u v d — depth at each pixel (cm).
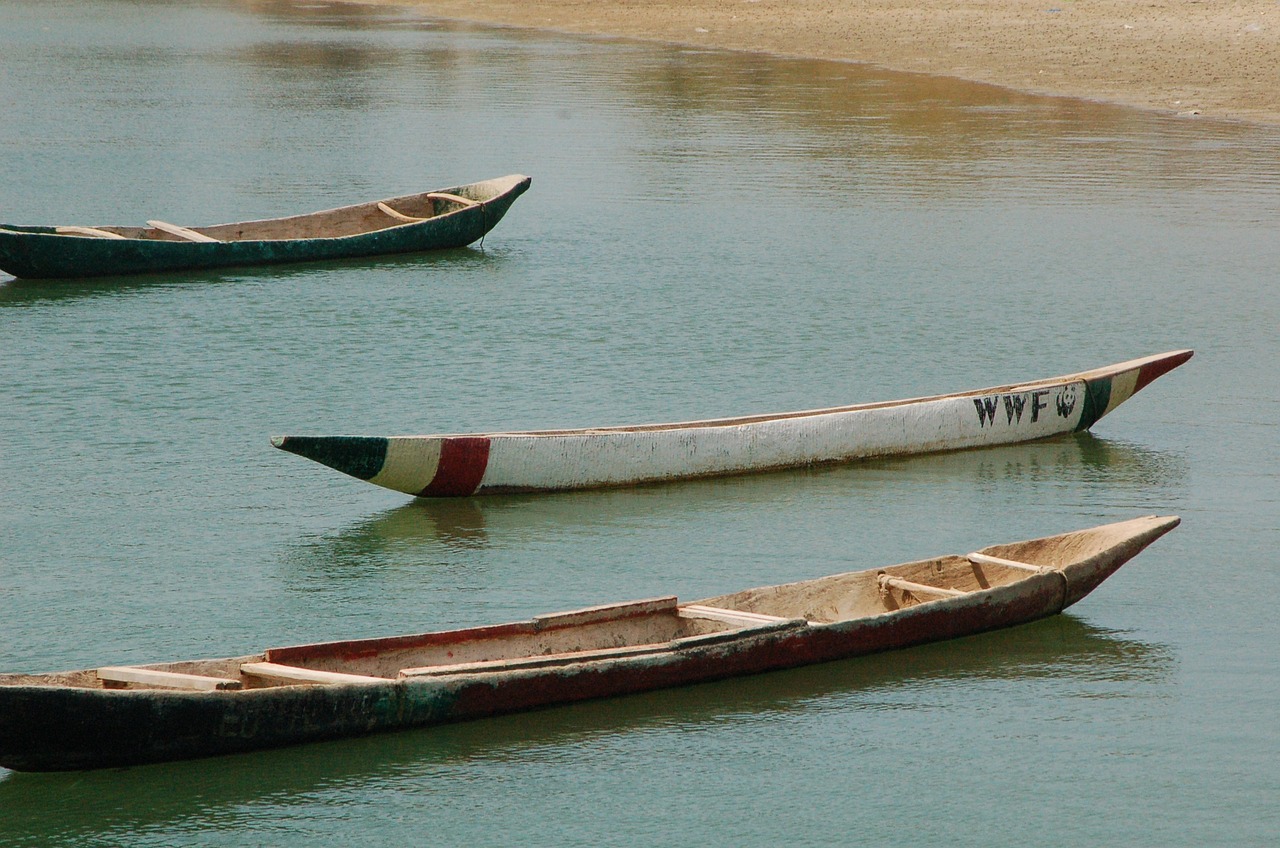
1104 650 5197
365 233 11494
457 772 4350
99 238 10562
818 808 4250
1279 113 18112
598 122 18562
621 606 4916
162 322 9600
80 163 15762
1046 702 4831
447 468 6359
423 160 16075
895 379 8488
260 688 4391
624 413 7800
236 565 5812
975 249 11956
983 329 9612
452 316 9894
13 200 13750
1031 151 16225
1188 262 11462
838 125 18025
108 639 5153
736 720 4669
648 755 4472
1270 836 4128
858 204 13775
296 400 8000
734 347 9169
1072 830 4159
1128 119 17975
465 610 5453
